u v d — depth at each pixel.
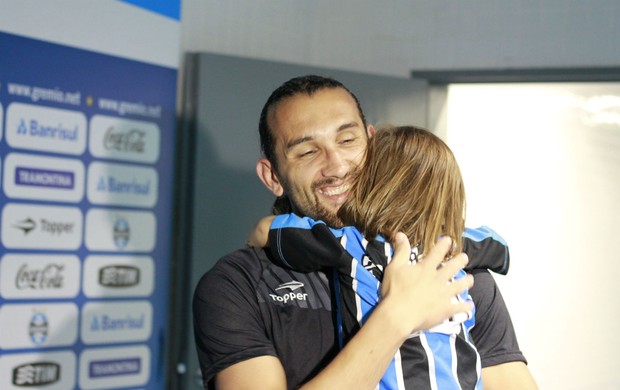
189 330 3.37
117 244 3.13
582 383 4.46
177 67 3.31
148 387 3.23
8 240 2.82
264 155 1.47
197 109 3.43
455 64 4.10
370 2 4.14
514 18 4.04
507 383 1.35
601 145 4.45
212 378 1.29
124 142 3.14
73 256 3.00
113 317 3.12
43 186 2.91
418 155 1.33
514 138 4.55
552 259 4.52
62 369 2.96
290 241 1.29
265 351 1.25
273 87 3.56
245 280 1.31
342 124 1.35
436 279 1.20
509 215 4.55
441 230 1.32
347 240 1.29
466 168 4.57
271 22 3.91
